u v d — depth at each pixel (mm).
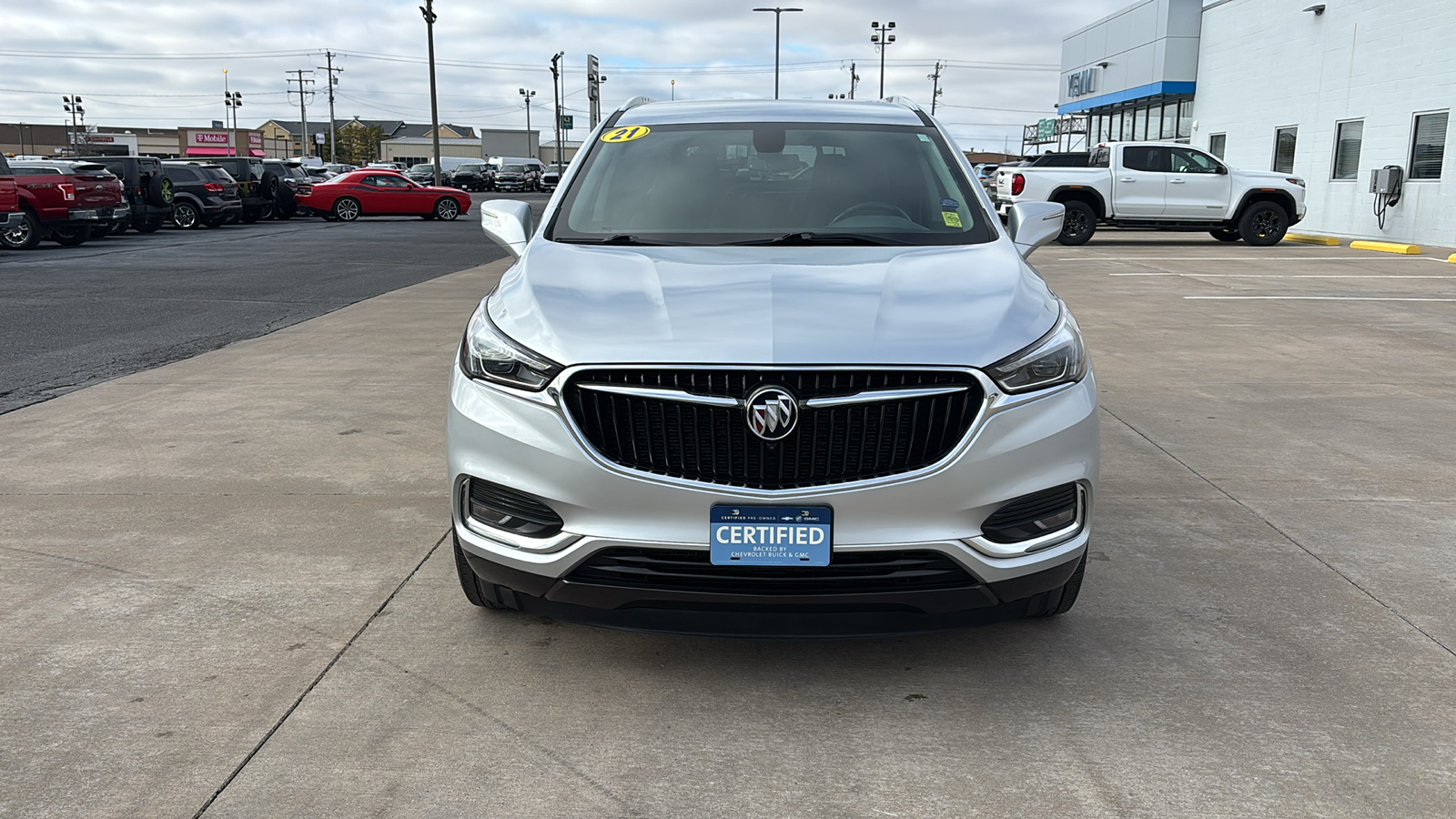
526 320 3080
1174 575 4035
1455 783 2658
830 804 2561
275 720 2926
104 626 3510
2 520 4559
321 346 8914
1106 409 6785
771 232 3807
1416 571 4090
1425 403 6945
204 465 5391
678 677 3205
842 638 2895
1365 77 21312
